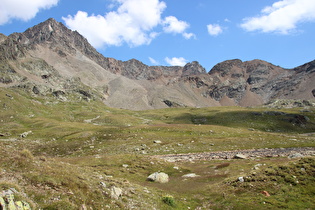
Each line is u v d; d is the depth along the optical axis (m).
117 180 25.69
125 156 50.25
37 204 13.78
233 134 98.69
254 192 24.55
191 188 30.06
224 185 28.42
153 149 70.44
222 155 58.97
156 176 35.12
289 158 46.56
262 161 44.81
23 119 163.38
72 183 17.77
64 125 133.12
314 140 85.25
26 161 19.70
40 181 16.66
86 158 50.72
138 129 104.62
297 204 20.84
